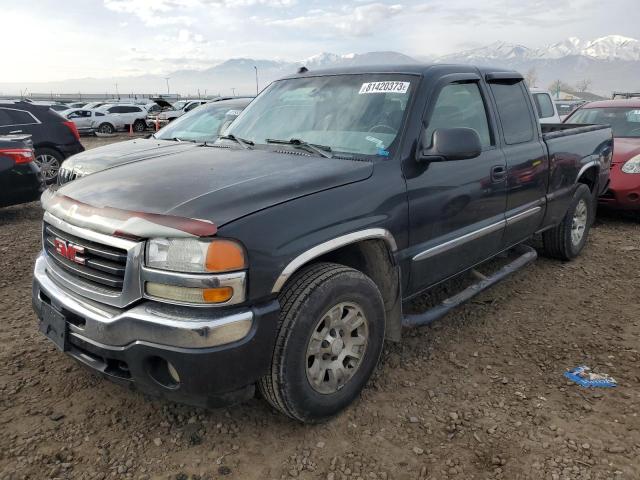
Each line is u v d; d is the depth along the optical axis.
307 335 2.54
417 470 2.51
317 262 2.77
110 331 2.39
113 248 2.41
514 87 4.42
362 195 2.83
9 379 3.21
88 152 6.55
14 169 7.20
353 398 2.92
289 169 2.86
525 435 2.75
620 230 7.12
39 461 2.51
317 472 2.49
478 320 4.19
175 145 3.97
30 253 5.78
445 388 3.20
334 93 3.64
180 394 2.36
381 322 2.97
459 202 3.49
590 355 3.62
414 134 3.20
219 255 2.24
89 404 2.98
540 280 5.09
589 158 5.38
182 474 2.46
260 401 3.04
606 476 2.45
